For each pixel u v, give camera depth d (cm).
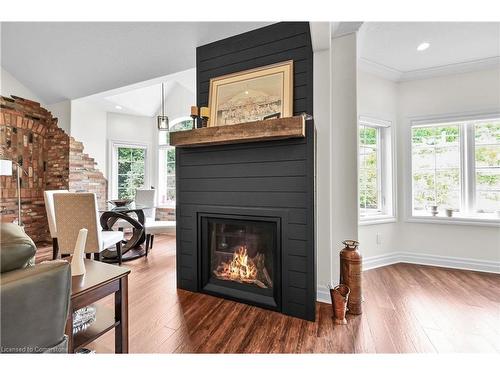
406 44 273
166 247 430
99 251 287
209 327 184
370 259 323
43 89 425
